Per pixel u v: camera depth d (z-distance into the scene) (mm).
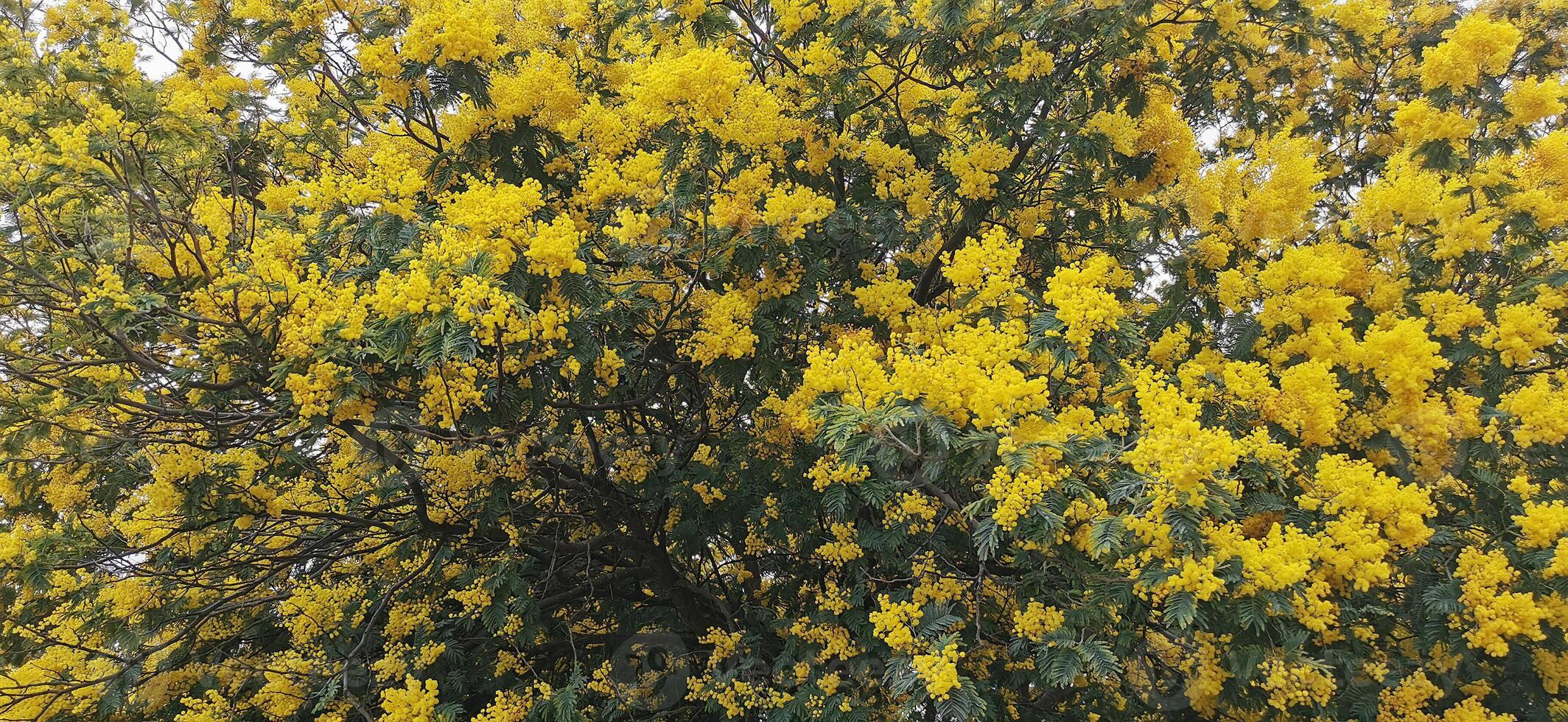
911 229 4887
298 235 3559
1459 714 3240
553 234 2955
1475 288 4258
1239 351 3959
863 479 3387
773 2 4348
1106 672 2840
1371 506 2902
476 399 3309
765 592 4961
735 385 3871
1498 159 4059
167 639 4520
